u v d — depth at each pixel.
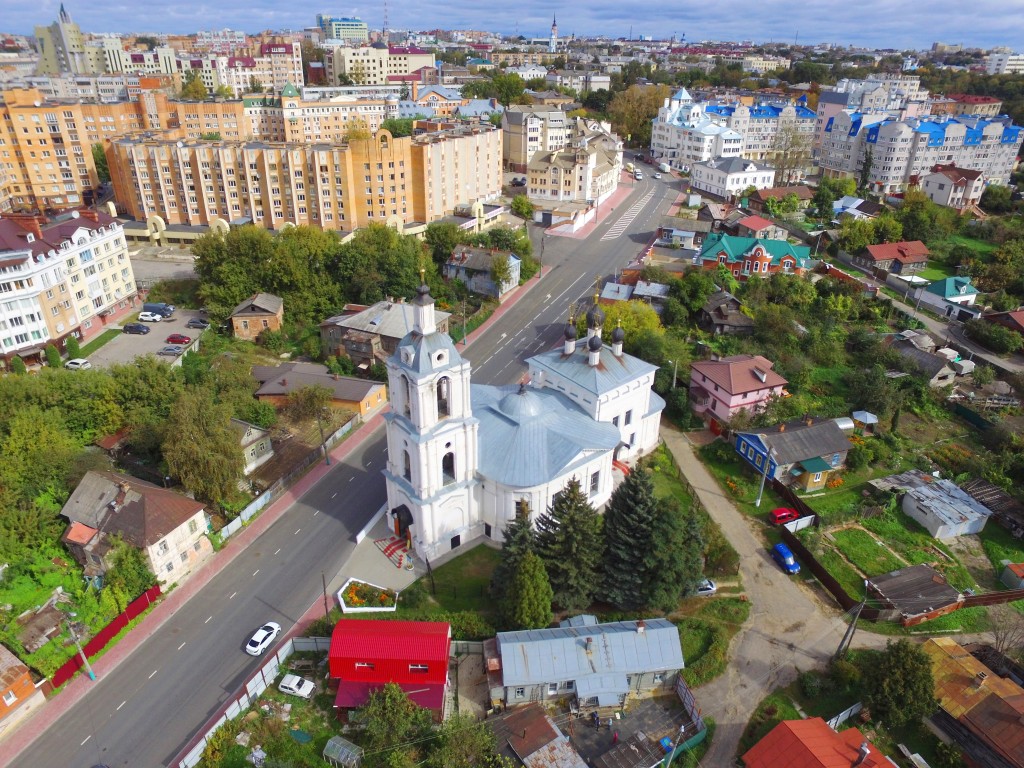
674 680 58.75
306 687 57.25
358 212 160.38
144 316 122.75
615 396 80.06
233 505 77.69
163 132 172.75
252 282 124.69
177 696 57.56
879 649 63.00
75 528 68.56
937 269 157.00
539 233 175.38
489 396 77.75
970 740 54.34
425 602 65.44
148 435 81.94
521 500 68.75
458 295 136.50
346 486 83.06
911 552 75.19
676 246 157.00
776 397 96.06
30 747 53.47
